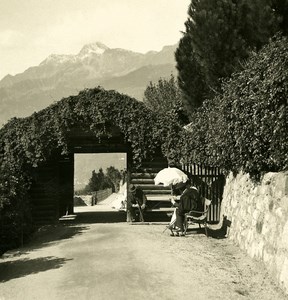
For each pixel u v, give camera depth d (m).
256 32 16.59
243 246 11.51
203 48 17.75
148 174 18.19
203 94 20.36
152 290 8.09
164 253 10.98
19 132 17.39
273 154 9.81
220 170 16.52
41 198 18.58
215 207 16.61
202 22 17.77
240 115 11.23
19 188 15.63
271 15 15.84
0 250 13.30
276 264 8.67
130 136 17.28
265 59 10.49
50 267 10.08
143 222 17.19
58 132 17.36
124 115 17.23
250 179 11.49
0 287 8.80
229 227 13.63
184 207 13.78
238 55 17.19
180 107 22.50
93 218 21.22
